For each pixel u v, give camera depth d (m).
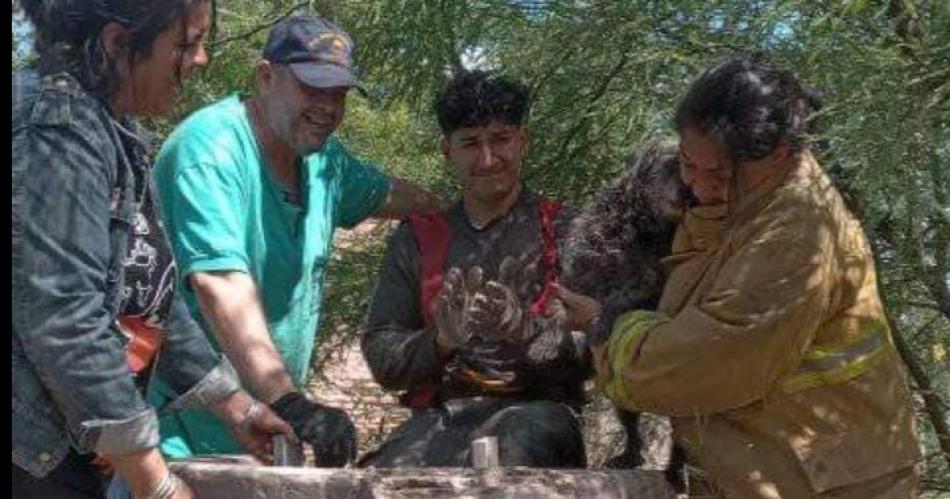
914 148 3.24
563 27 3.96
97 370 2.54
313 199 3.75
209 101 4.62
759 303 2.85
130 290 2.80
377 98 4.43
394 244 3.56
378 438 5.03
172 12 2.71
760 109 2.88
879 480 2.95
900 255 3.86
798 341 2.87
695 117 2.92
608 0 3.88
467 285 3.23
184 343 3.06
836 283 2.92
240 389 3.11
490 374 3.36
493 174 3.46
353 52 3.74
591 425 4.32
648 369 2.94
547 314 3.36
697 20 3.86
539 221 3.49
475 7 4.07
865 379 2.95
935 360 4.53
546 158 4.30
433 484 2.82
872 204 3.28
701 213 2.99
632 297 3.17
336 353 5.05
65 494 2.75
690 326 2.89
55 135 2.57
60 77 2.65
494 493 2.83
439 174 4.75
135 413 2.59
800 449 2.91
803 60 3.46
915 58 3.35
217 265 3.41
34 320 2.52
